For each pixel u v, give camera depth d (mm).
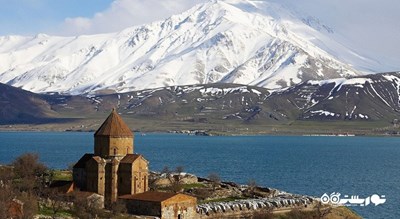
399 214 182875
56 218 127875
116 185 153375
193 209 149625
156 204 141625
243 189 196875
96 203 144000
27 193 141750
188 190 186250
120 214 140125
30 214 123750
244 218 155375
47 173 184500
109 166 153000
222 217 154000
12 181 159750
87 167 153500
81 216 133875
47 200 143875
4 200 124188
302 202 173375
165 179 197750
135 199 144875
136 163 153125
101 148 156000
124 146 156625
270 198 179750
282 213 163625
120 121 158375
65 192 150875
